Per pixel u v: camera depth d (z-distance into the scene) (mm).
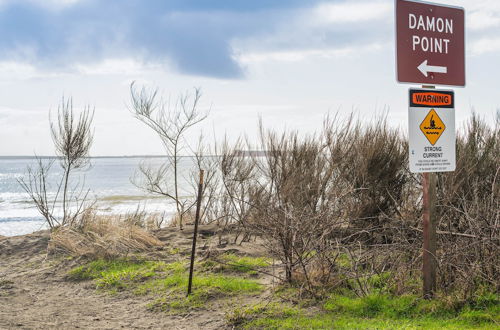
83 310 6680
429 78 5961
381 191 8328
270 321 5598
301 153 8609
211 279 7309
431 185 5902
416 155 5820
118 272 8172
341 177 8211
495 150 8039
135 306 6734
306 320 5551
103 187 45438
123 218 12219
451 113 6070
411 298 5938
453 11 6141
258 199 8133
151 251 9367
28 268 8930
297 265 7086
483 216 6258
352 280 6684
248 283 7051
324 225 6824
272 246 7062
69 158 12031
